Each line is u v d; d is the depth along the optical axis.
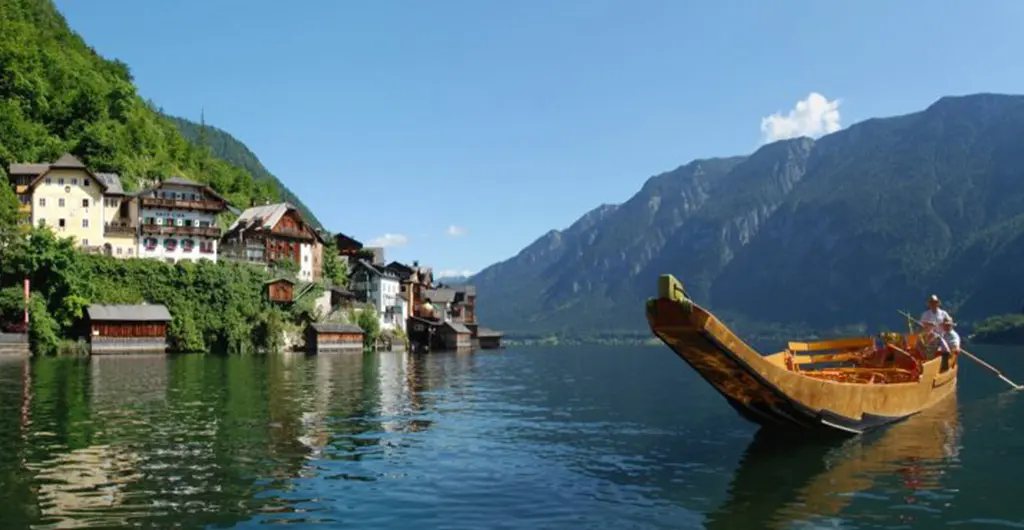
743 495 14.62
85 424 23.25
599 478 16.14
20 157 102.94
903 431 22.59
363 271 124.06
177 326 82.94
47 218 85.06
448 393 37.12
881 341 29.31
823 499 14.34
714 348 18.53
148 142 140.00
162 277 84.38
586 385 43.94
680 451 19.45
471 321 169.50
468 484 15.48
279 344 92.56
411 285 138.00
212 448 19.19
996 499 14.38
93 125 117.94
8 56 118.75
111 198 91.31
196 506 13.38
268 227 106.44
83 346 74.50
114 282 81.50
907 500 14.27
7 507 13.16
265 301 94.44
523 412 28.56
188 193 94.75
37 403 29.06
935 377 27.69
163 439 20.50
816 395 20.28
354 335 100.31
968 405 29.14
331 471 16.56
